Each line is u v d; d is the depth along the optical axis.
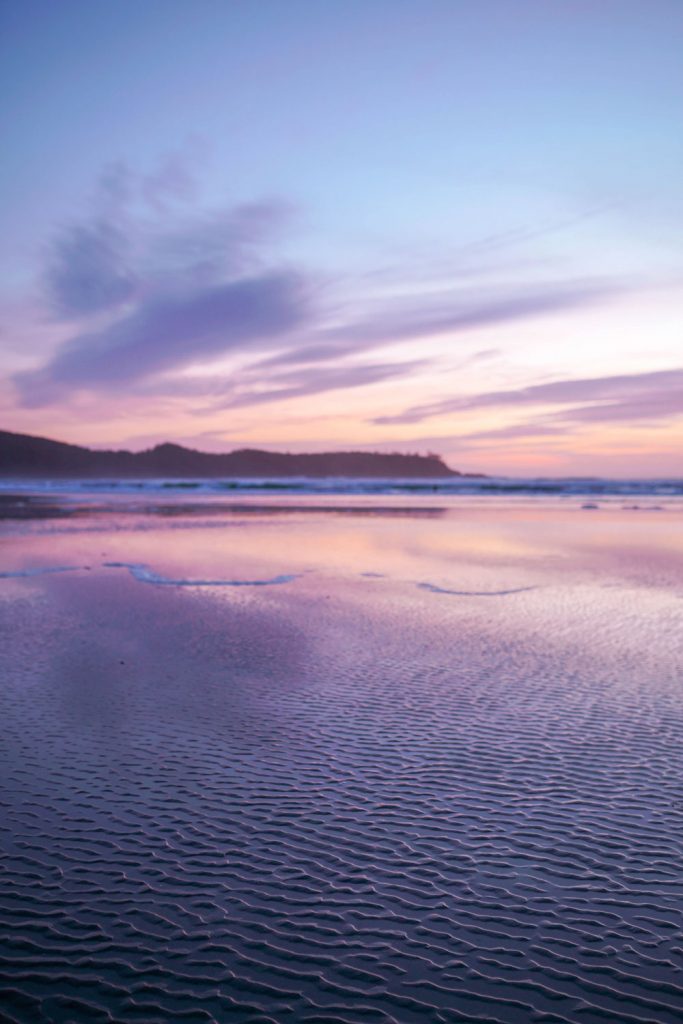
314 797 5.38
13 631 10.82
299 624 11.39
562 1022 3.19
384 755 6.16
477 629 11.02
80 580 15.87
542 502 53.28
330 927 3.85
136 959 3.60
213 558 19.78
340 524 31.81
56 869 4.38
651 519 34.66
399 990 3.40
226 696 7.72
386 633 10.76
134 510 42.50
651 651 9.64
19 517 36.03
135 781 5.64
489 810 5.17
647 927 3.84
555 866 4.44
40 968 3.52
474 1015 3.24
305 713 7.20
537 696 7.71
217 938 3.76
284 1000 3.33
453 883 4.25
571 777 5.70
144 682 8.23
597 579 16.09
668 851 4.59
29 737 6.52
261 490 79.81
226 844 4.70
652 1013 3.25
